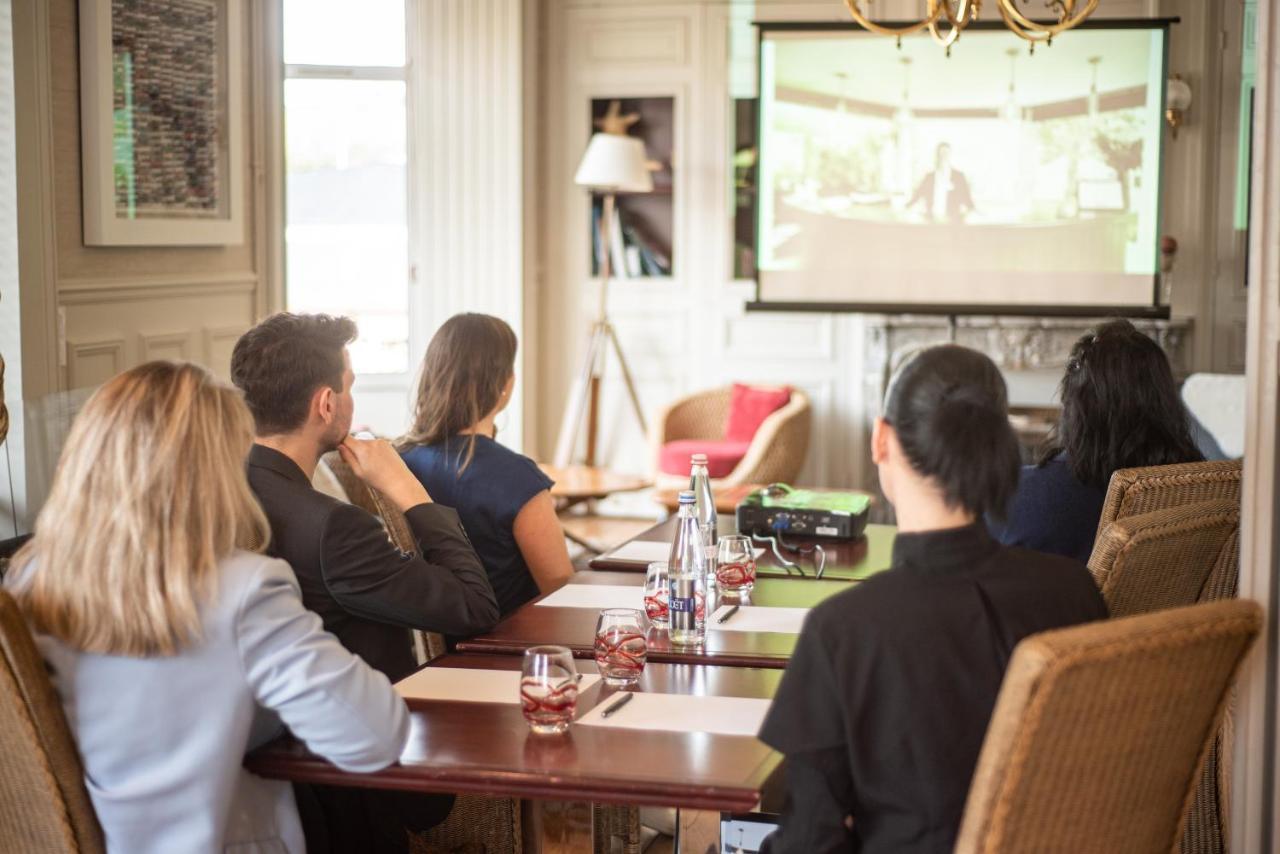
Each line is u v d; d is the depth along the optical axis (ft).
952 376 5.39
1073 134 22.35
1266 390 6.09
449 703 6.65
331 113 22.49
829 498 11.36
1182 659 4.84
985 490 5.26
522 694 6.22
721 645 7.72
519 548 9.52
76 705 5.78
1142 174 22.22
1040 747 4.61
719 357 24.25
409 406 9.93
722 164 23.88
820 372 23.95
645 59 23.88
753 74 23.70
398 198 22.90
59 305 15.69
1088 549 8.81
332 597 7.14
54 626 5.71
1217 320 22.81
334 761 5.82
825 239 23.07
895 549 5.44
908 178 22.77
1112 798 4.97
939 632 5.15
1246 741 6.26
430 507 8.04
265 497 7.14
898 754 5.11
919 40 22.49
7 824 5.92
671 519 11.79
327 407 7.33
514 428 23.20
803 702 5.18
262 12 20.86
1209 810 7.34
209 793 5.76
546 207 24.32
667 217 24.21
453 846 8.07
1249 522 6.19
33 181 14.84
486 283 22.81
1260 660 6.18
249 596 5.73
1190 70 22.61
